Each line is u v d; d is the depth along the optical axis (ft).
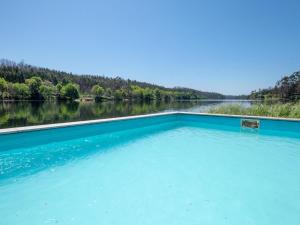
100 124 17.48
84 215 6.23
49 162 11.18
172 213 6.41
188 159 11.96
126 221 5.96
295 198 7.45
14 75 181.57
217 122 23.88
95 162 11.27
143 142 16.20
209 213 6.45
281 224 5.92
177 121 26.94
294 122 19.03
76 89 197.16
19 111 74.49
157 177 9.25
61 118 51.83
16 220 5.93
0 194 7.50
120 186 8.28
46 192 7.69
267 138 17.87
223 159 11.91
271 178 9.27
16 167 10.35
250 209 6.71
